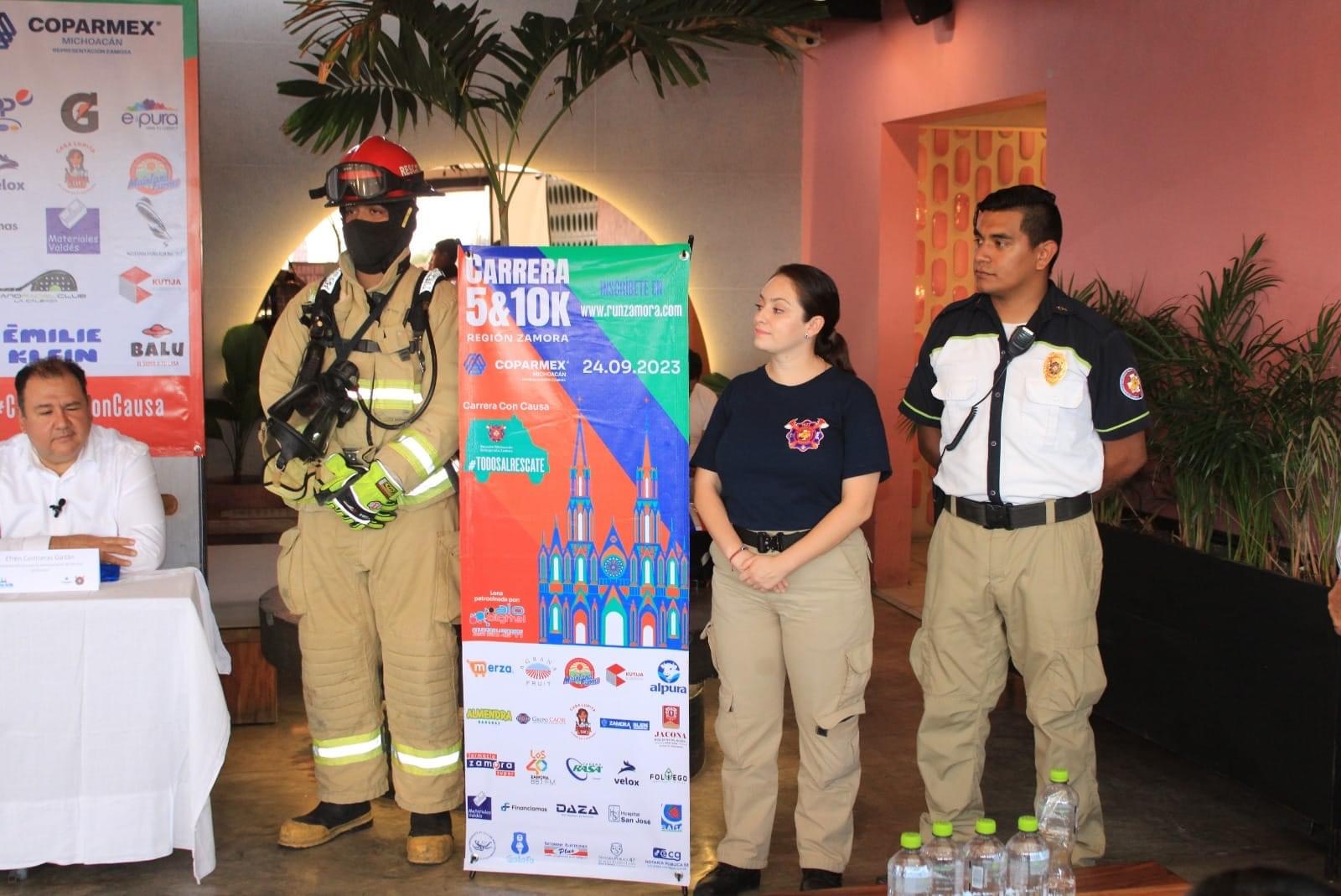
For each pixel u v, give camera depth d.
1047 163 5.54
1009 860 2.24
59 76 4.19
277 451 3.35
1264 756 3.51
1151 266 4.85
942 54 6.31
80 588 3.19
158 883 3.31
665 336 3.05
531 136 7.25
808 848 3.14
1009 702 4.88
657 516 3.09
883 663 5.53
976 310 3.17
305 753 4.30
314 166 7.07
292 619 4.02
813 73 7.65
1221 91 4.45
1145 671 4.01
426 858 3.41
